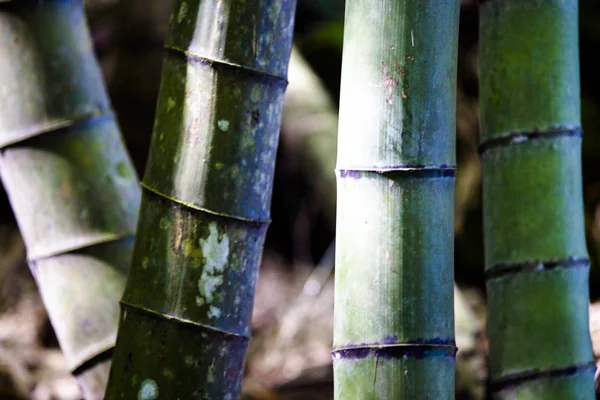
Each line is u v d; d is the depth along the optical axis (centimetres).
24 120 138
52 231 140
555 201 133
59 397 228
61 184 139
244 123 121
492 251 136
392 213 118
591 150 293
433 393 119
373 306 119
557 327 133
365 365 119
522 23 133
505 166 134
